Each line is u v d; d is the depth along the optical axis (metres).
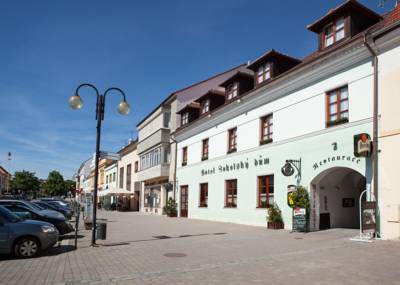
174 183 30.92
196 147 27.62
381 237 12.34
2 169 93.94
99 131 12.63
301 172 16.64
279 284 6.91
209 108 26.86
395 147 12.21
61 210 24.17
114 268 8.52
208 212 25.08
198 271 8.11
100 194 48.81
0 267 8.73
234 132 22.92
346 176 17.20
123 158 51.59
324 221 16.38
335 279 7.20
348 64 14.57
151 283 7.05
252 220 20.11
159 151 33.00
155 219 26.22
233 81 23.66
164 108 33.44
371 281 6.98
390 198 12.20
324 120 15.58
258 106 20.31
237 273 7.88
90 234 15.93
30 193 97.88
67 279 7.45
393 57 12.65
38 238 10.16
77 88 12.36
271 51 19.20
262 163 19.58
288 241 12.91
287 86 17.84
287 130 17.81
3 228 9.96
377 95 13.10
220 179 23.81
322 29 16.83
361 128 13.77
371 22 16.00
